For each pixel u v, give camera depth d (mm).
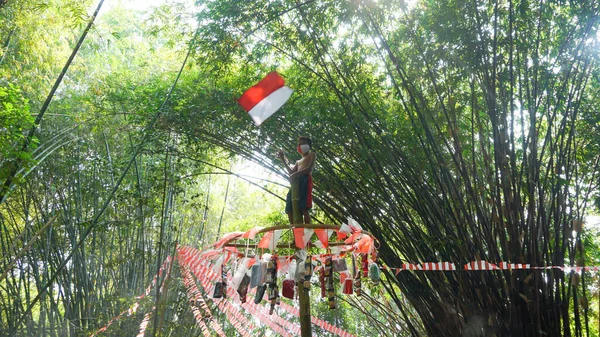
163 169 8914
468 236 6793
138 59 10438
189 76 8820
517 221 6469
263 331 11555
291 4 7559
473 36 6559
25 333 8844
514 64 7020
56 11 8172
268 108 4129
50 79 9578
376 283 5414
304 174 5234
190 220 11250
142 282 8852
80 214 9016
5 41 8203
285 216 11031
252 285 4988
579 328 6547
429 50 6793
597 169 7664
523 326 6414
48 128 9070
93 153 9461
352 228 5188
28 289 9180
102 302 8914
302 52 7789
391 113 7914
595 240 8938
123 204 8805
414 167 7172
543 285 6484
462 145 7031
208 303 10062
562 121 6738
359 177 7809
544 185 6555
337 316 12680
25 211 8898
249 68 8375
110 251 9398
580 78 6711
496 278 6641
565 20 7094
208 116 8172
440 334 7277
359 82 7641
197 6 7766
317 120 7629
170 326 8109
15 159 6082
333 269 5449
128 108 8938
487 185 7113
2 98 6055
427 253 7293
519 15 6859
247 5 7426
